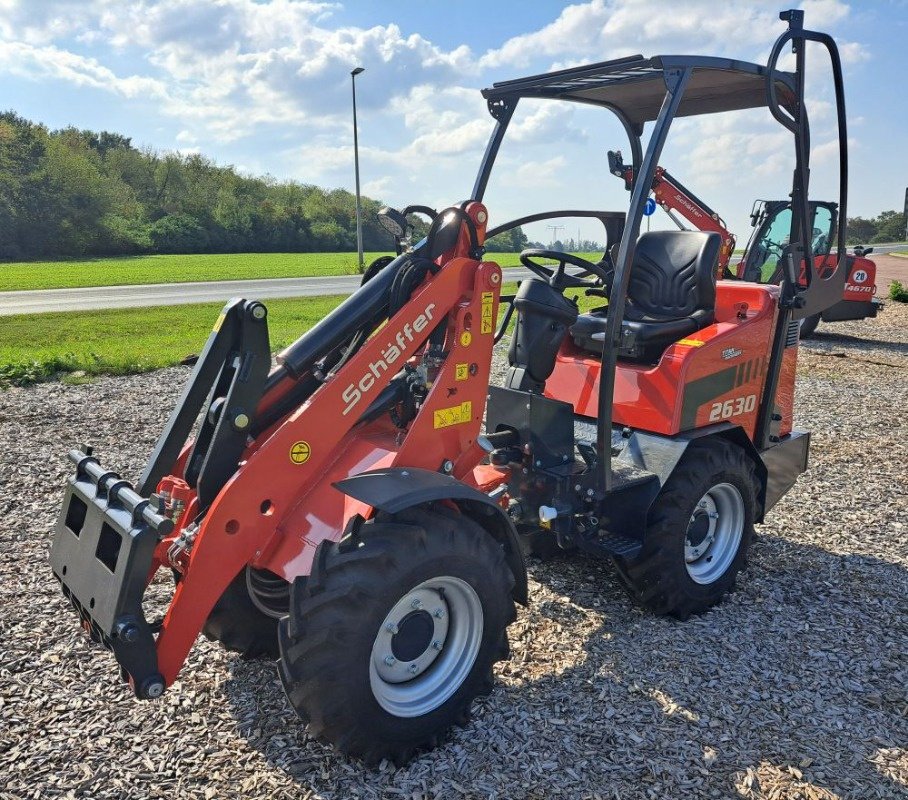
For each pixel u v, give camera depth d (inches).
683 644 140.9
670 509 142.7
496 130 157.8
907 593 162.7
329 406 113.1
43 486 219.9
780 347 165.3
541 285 145.1
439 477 111.0
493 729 115.6
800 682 129.6
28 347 467.2
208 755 109.2
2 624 143.6
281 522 112.1
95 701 121.3
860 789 104.2
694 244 163.9
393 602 101.0
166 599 156.8
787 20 137.5
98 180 2239.2
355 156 1125.1
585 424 162.1
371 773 105.9
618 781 105.0
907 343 538.0
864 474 240.5
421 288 122.4
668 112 128.4
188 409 115.3
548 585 163.2
